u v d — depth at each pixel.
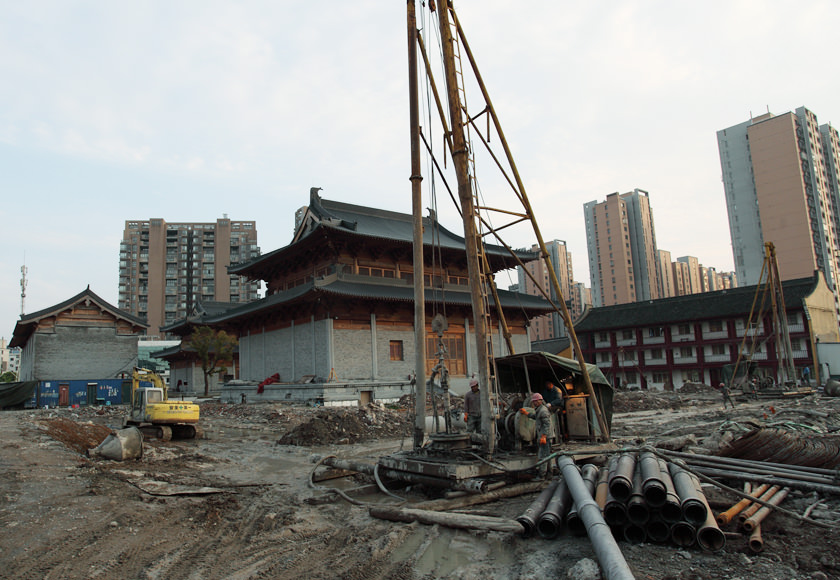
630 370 79.81
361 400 41.09
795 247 109.94
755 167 115.88
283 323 48.00
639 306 82.38
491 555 7.67
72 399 55.28
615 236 153.75
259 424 31.22
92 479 13.02
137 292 154.62
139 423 24.73
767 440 11.02
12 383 52.53
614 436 21.31
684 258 184.00
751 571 6.49
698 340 74.31
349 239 44.81
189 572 7.39
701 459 10.97
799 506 8.89
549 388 14.13
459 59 13.22
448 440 12.09
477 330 12.16
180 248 157.38
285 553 8.15
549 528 8.00
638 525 7.60
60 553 8.08
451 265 52.56
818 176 115.31
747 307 70.19
